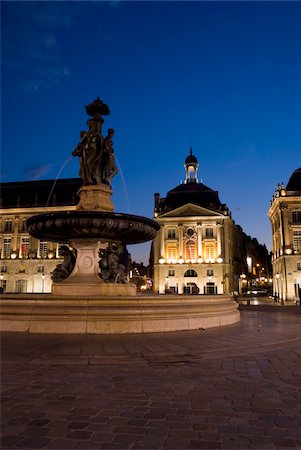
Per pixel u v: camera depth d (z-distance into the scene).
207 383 5.70
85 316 9.73
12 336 9.16
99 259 13.02
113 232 12.46
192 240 63.22
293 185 58.59
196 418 4.29
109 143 14.66
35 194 67.81
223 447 3.58
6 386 5.46
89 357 7.11
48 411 4.47
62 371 6.26
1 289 47.22
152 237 13.96
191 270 62.53
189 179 72.81
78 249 13.02
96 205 13.90
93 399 4.91
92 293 11.98
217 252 62.16
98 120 14.66
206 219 63.22
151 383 5.66
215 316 11.92
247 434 3.88
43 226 12.37
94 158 14.30
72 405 4.68
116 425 4.08
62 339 8.79
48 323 9.63
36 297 10.27
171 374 6.18
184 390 5.33
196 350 7.90
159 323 10.20
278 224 58.78
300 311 25.34
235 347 8.37
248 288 85.31
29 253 64.19
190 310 11.05
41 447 3.55
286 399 4.99
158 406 4.67
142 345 8.23
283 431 3.96
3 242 65.88
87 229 12.22
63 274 12.95
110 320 9.71
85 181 14.34
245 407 4.67
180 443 3.66
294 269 54.16
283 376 6.15
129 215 12.13
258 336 10.05
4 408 4.57
